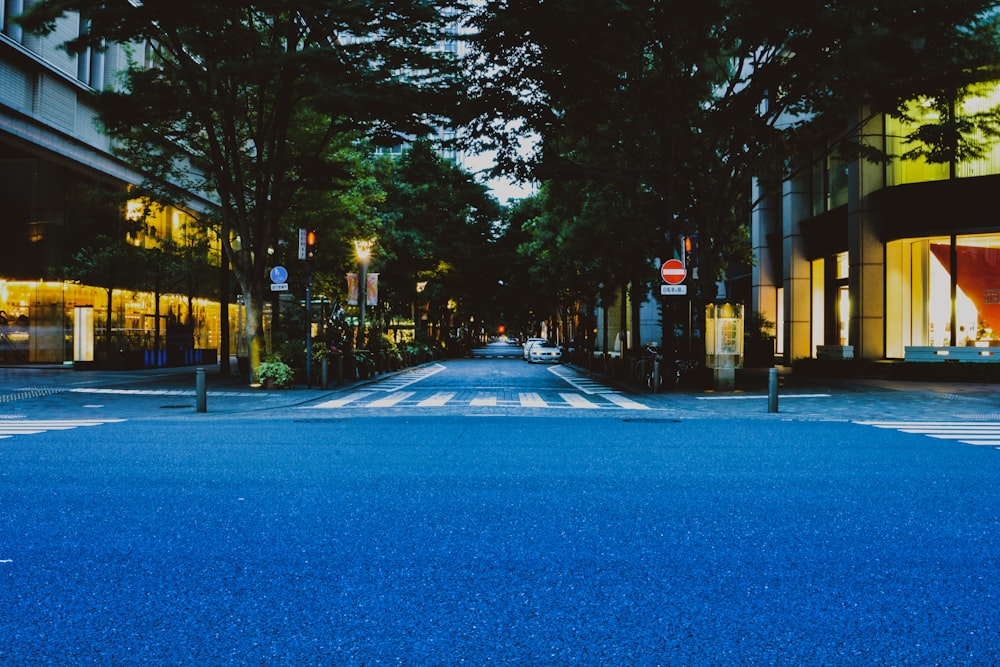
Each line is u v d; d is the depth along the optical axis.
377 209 45.50
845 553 4.94
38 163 34.25
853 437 10.91
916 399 17.75
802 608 3.95
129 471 7.90
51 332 34.66
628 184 24.58
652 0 16.27
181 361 35.38
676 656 3.37
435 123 18.97
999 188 23.83
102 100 18.48
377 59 17.66
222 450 9.45
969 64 16.83
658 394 19.72
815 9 14.33
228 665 3.26
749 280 42.31
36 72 30.45
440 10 16.95
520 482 7.32
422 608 3.93
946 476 7.70
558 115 20.03
